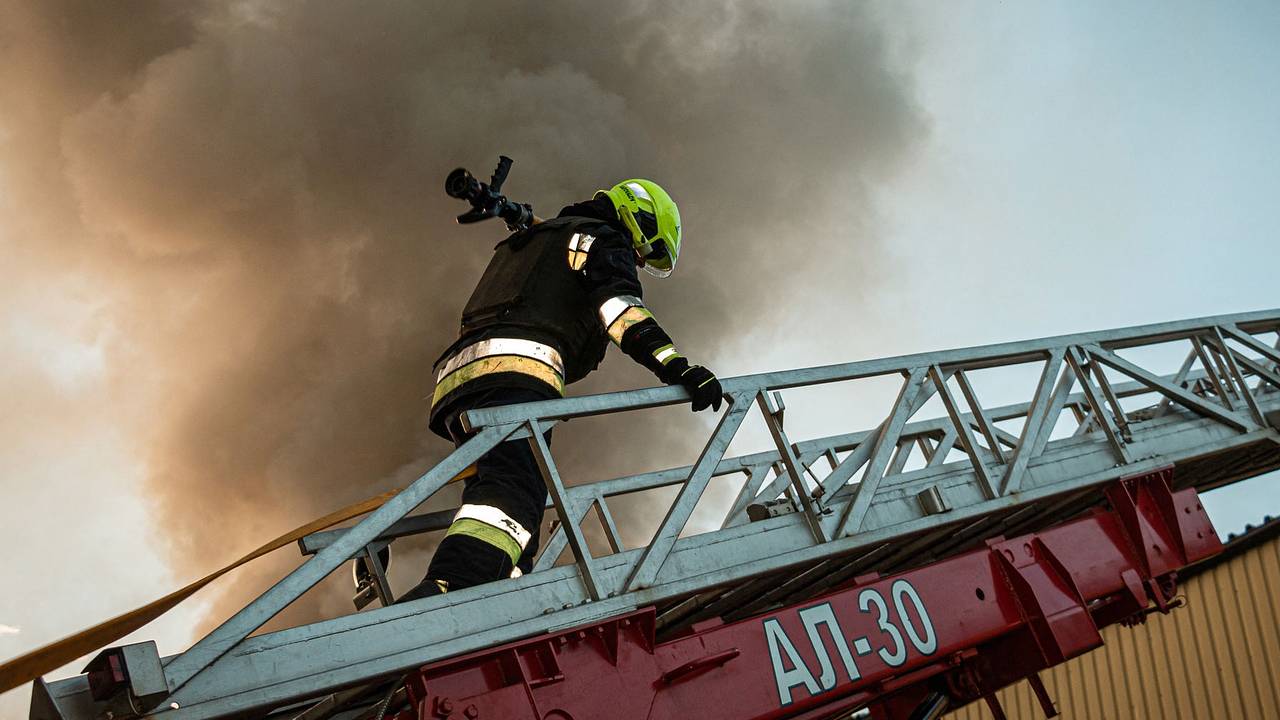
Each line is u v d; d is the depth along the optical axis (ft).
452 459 6.90
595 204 9.12
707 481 8.02
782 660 7.42
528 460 7.93
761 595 10.05
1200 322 13.52
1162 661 32.09
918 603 8.41
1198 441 12.15
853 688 7.70
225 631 5.62
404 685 6.48
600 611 7.01
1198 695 30.94
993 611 8.85
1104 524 10.37
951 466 10.53
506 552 7.48
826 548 8.39
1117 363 11.89
